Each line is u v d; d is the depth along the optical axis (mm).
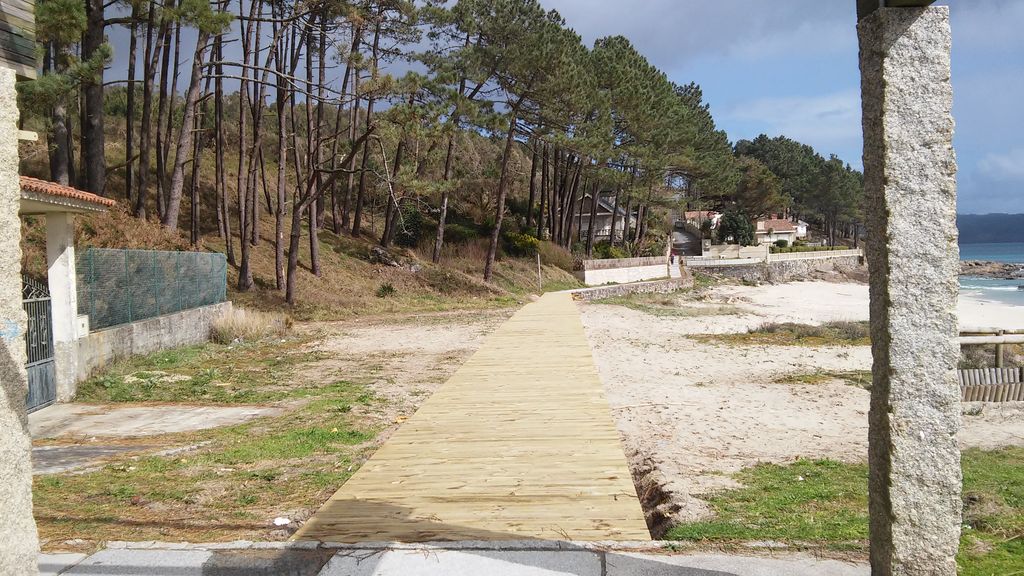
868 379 14555
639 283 48406
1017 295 59188
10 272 3166
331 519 4742
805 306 44125
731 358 17859
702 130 65062
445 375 13719
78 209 11445
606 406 8883
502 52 36375
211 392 12086
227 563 3822
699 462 7852
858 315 37344
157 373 13688
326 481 6086
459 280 37188
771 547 3975
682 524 5105
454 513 4867
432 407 9047
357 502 5141
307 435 8242
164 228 25781
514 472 5953
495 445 6941
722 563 3734
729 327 26875
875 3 2916
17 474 3145
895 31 2869
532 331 19578
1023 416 10242
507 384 10750
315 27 26266
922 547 2904
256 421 9555
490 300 34656
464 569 3740
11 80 3223
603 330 24031
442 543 4141
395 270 36531
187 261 19172
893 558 2924
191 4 18688
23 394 3209
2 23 3609
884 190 2881
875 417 3018
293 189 44625
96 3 22328
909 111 2871
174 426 9305
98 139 23641
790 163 113188
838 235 129625
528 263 45500
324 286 31609
